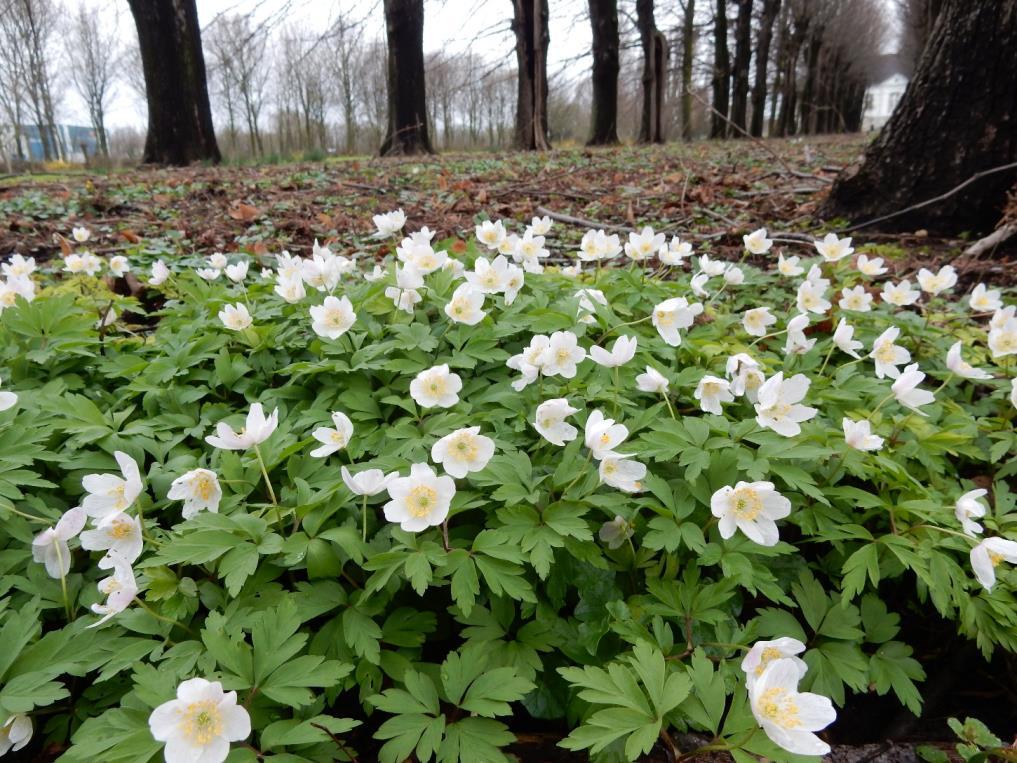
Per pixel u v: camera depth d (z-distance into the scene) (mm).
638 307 651
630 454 426
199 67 3271
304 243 1231
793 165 2334
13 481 417
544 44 3809
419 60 3436
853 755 388
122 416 490
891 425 528
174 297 865
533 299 621
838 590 439
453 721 345
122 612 361
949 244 1089
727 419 485
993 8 1037
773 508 378
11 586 384
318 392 540
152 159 3289
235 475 428
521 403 496
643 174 2176
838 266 884
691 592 396
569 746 309
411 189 1958
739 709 327
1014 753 342
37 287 891
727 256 1076
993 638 402
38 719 363
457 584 367
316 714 338
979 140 1080
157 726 262
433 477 368
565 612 420
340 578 400
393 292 590
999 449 507
